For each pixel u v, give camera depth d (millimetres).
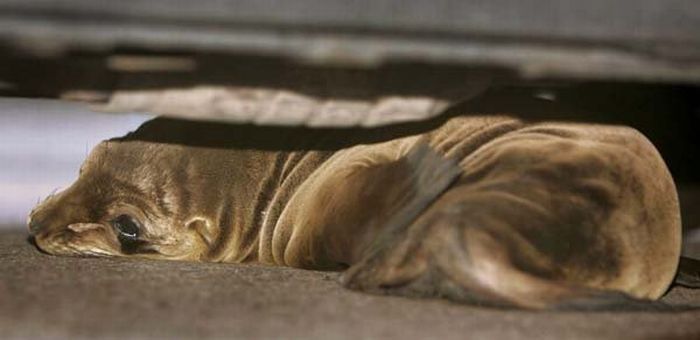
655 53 3471
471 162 3709
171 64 3494
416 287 3619
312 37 3432
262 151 3906
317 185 3826
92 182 3930
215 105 3564
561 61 3471
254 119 3590
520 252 3592
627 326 3537
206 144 3920
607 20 3453
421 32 3436
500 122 3746
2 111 5910
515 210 3611
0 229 4352
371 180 3760
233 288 3691
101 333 3477
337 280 3754
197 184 3912
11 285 3672
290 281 3750
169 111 3576
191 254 3920
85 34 3410
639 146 3711
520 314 3568
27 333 3475
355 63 3459
